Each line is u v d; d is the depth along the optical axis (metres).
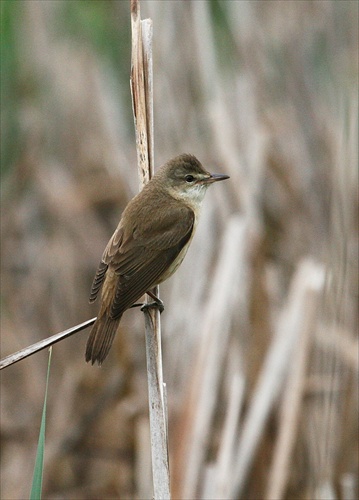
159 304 7.55
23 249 14.26
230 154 11.31
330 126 12.16
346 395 9.79
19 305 13.84
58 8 14.26
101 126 13.99
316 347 10.11
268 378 9.71
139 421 11.36
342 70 12.30
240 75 12.50
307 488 9.77
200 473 9.14
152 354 7.26
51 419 12.47
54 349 13.58
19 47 13.85
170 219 8.38
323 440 9.23
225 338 9.70
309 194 12.31
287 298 10.95
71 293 13.91
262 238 11.14
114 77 14.01
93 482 11.91
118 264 7.95
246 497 10.12
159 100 11.64
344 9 12.75
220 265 10.14
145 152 7.97
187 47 11.81
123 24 13.76
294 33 12.99
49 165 14.60
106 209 14.50
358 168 10.02
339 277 9.48
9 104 13.55
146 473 10.84
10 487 12.08
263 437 10.23
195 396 9.31
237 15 12.52
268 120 12.76
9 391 13.20
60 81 14.56
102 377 12.52
